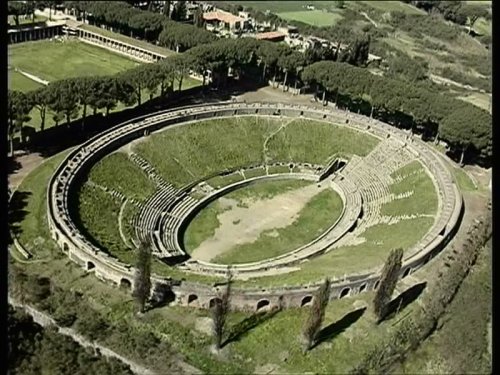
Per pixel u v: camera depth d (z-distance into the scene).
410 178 190.50
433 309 131.75
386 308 127.75
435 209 169.88
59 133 196.62
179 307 126.81
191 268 147.25
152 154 190.00
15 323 114.25
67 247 138.38
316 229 176.75
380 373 114.69
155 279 127.88
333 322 125.31
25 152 183.12
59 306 120.50
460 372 119.31
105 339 113.88
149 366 109.00
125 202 169.12
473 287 142.62
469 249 154.25
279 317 127.00
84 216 154.00
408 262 140.62
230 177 199.00
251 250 163.12
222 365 111.44
